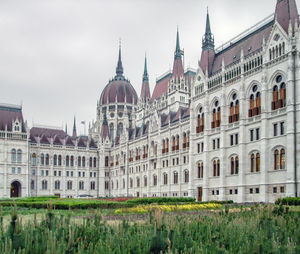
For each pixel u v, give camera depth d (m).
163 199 59.69
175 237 14.38
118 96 165.12
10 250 11.95
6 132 112.81
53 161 125.06
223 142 65.75
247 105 61.75
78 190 128.88
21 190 113.50
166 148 93.56
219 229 17.00
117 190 125.31
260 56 59.78
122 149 122.81
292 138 51.28
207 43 78.31
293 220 19.48
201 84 75.44
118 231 15.94
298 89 51.88
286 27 57.06
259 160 58.06
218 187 66.56
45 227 15.41
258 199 56.62
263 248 12.96
